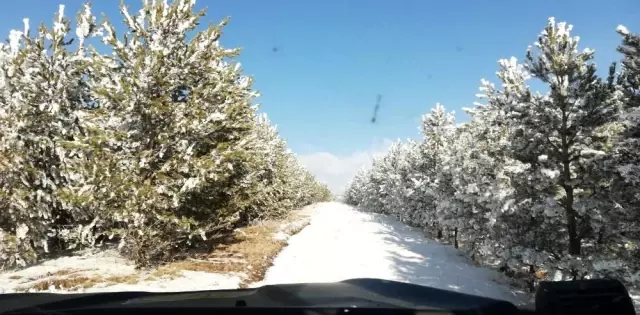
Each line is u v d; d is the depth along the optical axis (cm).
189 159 1061
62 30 1270
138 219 1005
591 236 856
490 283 1192
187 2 1166
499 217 948
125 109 1062
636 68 743
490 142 1168
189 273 1049
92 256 1243
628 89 838
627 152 776
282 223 2558
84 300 180
